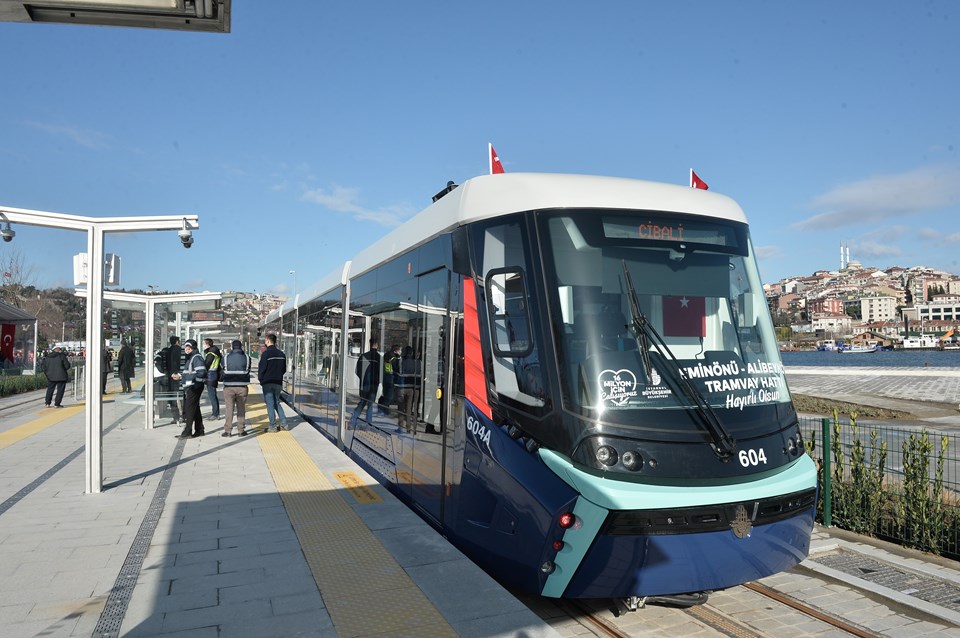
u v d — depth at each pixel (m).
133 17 3.97
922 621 4.80
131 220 7.54
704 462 4.52
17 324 32.25
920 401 24.02
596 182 5.41
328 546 5.54
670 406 4.68
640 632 4.65
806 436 8.37
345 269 11.33
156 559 5.23
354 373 10.02
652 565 4.23
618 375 4.70
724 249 5.47
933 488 6.59
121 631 3.93
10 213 7.11
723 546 4.36
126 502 7.14
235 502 7.10
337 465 9.15
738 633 4.62
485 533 5.16
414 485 6.85
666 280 5.14
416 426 6.84
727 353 5.12
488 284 5.41
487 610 4.19
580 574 4.36
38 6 3.88
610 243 5.11
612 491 4.22
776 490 4.56
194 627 3.98
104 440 11.91
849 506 7.18
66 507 6.93
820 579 5.64
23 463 9.60
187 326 21.00
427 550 5.41
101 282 7.61
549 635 3.84
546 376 4.75
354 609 4.23
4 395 24.16
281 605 4.30
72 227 7.39
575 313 4.86
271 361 12.93
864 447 7.32
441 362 6.26
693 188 5.80
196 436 12.34
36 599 4.43
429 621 4.02
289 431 12.88
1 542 5.70
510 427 5.00
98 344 7.60
